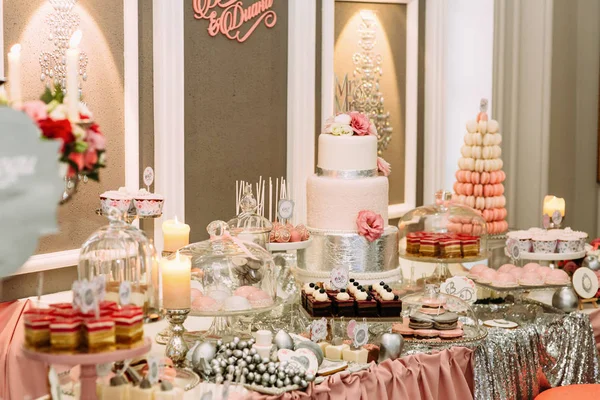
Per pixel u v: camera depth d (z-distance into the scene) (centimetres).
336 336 271
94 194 328
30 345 167
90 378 173
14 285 303
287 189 396
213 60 372
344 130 339
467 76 495
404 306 317
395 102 466
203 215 375
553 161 491
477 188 414
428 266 399
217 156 378
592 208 520
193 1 360
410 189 477
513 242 340
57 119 158
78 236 324
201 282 261
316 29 416
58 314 168
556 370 308
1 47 287
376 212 338
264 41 394
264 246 316
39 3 300
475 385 279
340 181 332
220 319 265
